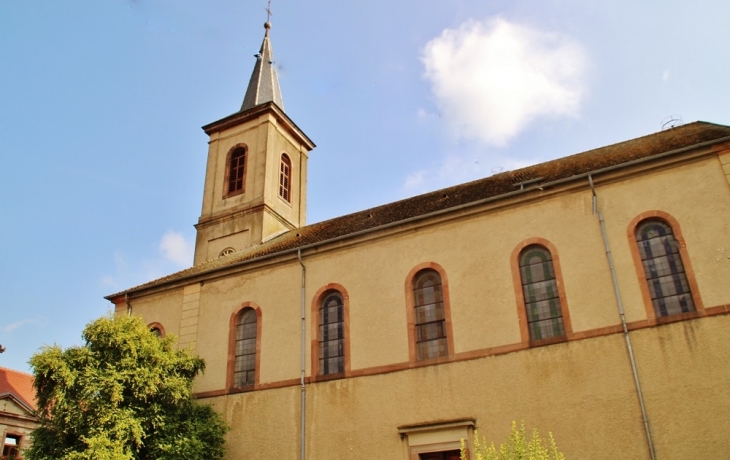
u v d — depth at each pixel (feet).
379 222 69.51
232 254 83.46
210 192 97.66
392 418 55.01
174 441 55.36
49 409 54.08
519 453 39.04
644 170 53.36
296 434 59.06
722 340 45.73
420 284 59.72
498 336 53.72
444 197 70.38
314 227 83.92
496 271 56.13
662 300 49.55
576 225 54.49
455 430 51.85
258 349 65.26
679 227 50.62
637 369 47.57
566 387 49.42
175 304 74.33
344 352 60.23
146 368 56.13
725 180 50.11
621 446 46.01
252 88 108.58
